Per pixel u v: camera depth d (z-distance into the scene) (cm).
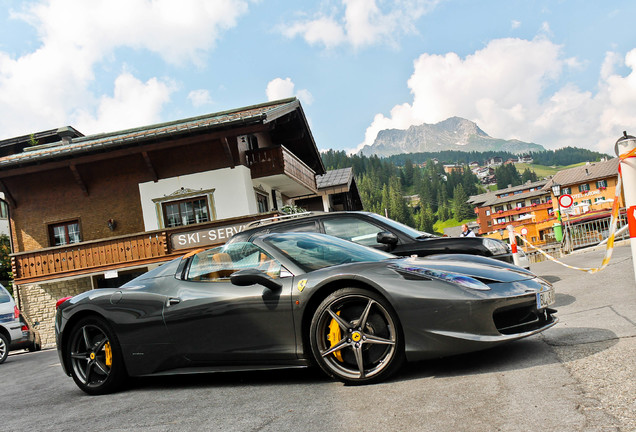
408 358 334
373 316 347
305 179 2338
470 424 243
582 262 1159
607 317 465
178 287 430
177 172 1867
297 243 411
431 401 286
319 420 278
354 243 439
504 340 329
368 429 254
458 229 13688
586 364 317
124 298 443
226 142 1789
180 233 1722
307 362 368
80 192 1923
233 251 422
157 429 303
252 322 382
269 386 379
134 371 434
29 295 1953
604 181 8450
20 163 1811
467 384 309
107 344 446
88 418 355
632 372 287
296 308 366
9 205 1953
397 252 588
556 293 703
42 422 360
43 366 802
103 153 1805
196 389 407
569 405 251
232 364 393
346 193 3159
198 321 404
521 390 284
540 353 361
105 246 1777
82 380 455
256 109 2150
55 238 1936
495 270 377
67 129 2239
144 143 1783
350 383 350
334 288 364
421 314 332
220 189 1844
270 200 2183
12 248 1947
